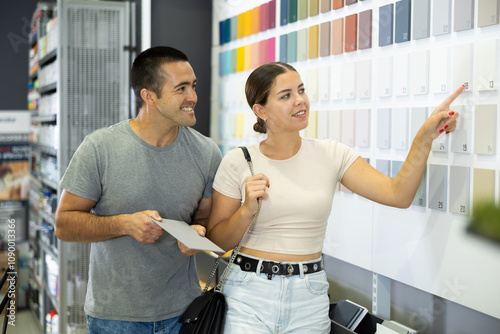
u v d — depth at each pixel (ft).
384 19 7.64
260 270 6.26
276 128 6.30
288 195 6.22
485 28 6.15
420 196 7.13
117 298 6.68
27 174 14.75
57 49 12.43
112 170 6.57
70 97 12.44
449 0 6.60
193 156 6.93
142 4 12.68
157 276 6.74
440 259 6.85
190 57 13.03
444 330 7.11
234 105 11.99
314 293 6.25
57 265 12.72
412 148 6.10
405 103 7.38
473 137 6.30
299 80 6.28
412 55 7.17
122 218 6.27
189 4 12.96
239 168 6.55
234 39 12.00
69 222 6.50
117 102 12.70
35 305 14.84
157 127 6.61
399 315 7.98
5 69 14.38
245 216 6.15
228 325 6.35
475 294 6.34
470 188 6.38
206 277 11.28
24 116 14.66
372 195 6.35
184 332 6.50
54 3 14.24
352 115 8.38
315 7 9.20
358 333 7.93
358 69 8.20
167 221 6.21
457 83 6.48
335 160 6.45
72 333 12.53
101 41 12.58
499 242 3.43
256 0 11.06
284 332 6.18
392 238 7.72
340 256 8.92
